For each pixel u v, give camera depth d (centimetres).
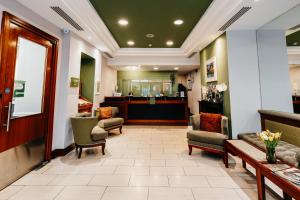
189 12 340
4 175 225
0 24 218
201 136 331
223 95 403
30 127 277
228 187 227
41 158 304
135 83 945
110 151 373
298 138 262
